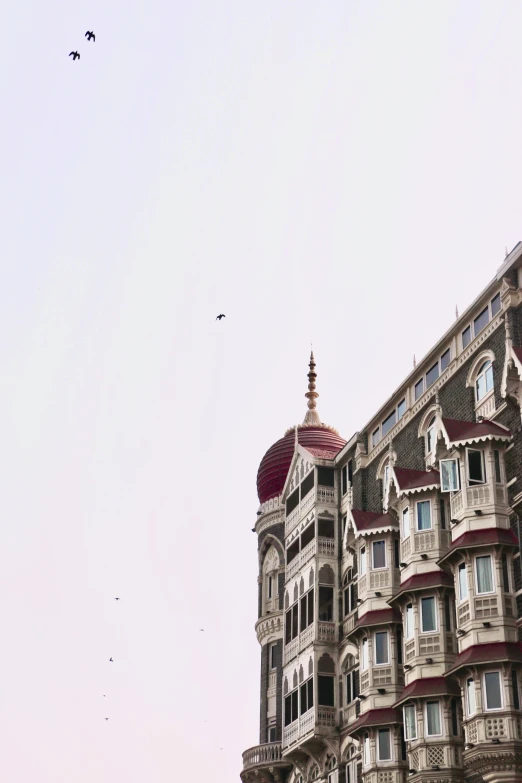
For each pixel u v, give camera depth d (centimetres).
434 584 4800
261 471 7644
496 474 4578
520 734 4159
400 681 5162
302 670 6100
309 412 7675
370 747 5131
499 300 4881
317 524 6250
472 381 4997
